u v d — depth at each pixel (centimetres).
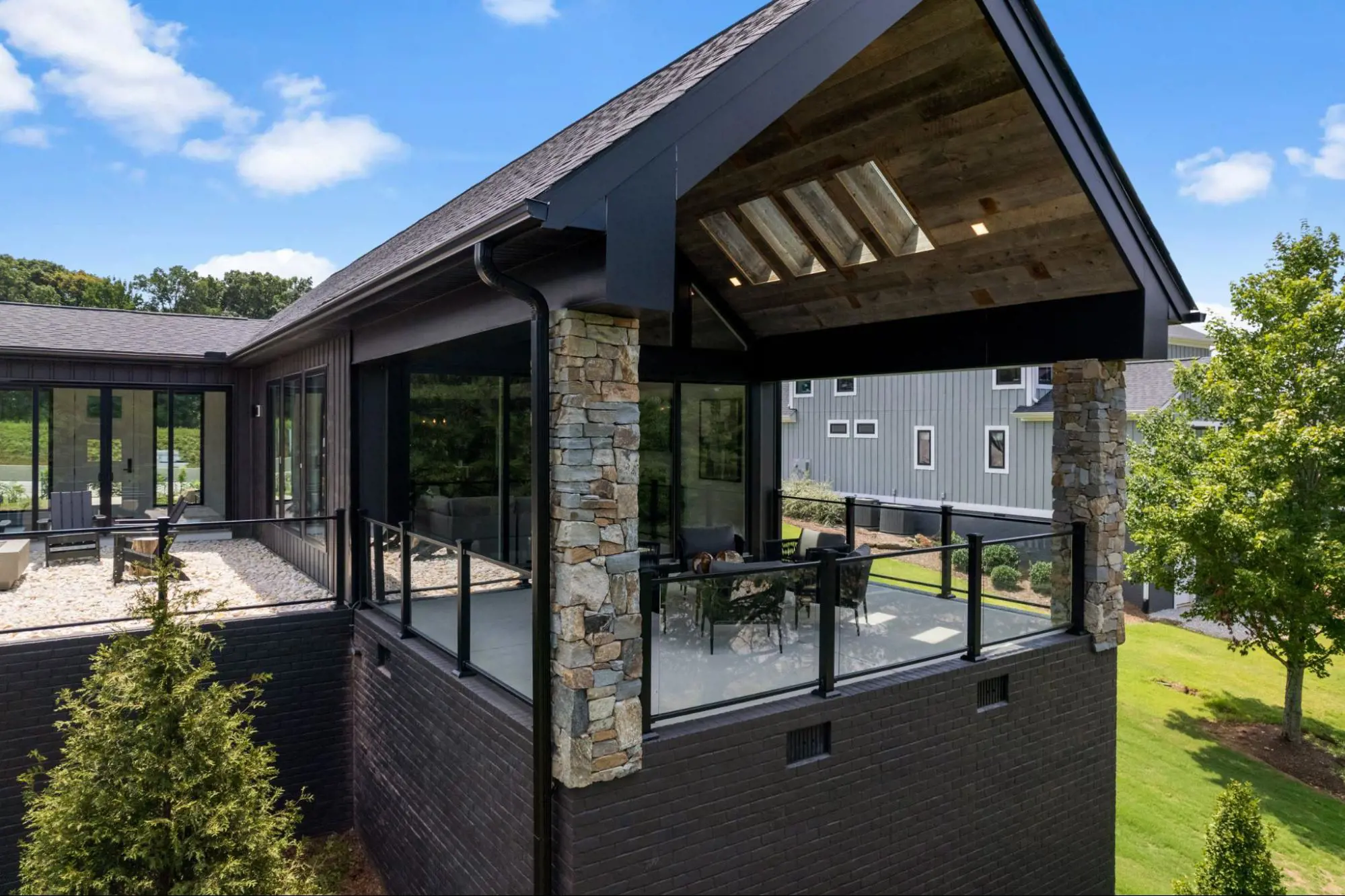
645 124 390
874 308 795
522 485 941
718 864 465
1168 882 788
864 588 589
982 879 589
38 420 1198
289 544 1066
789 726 493
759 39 425
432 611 652
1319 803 959
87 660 660
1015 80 530
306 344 945
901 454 2106
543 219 361
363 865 714
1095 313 641
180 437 1319
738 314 942
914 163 614
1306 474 1057
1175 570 1176
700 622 512
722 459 974
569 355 418
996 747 597
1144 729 1141
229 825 522
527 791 457
